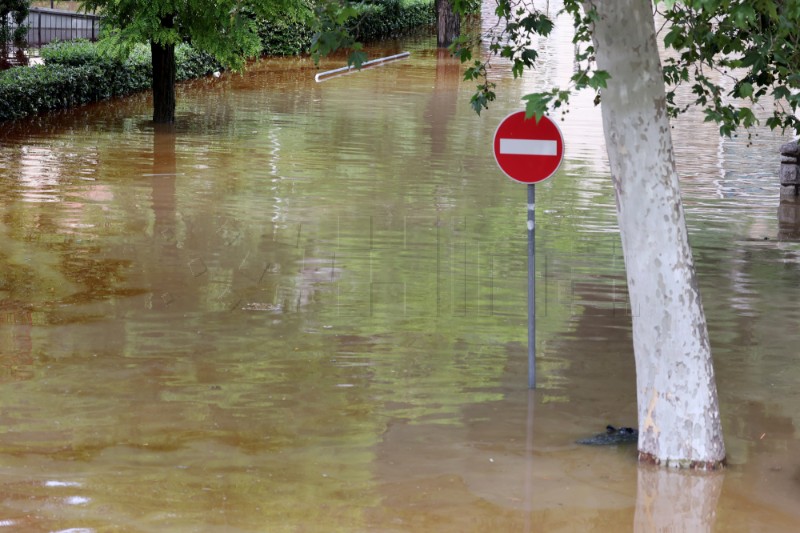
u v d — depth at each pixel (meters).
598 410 9.51
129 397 9.52
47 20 42.69
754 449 8.64
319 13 8.05
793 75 9.48
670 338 8.11
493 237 16.33
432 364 10.66
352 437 8.73
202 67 36.94
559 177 21.66
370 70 40.72
